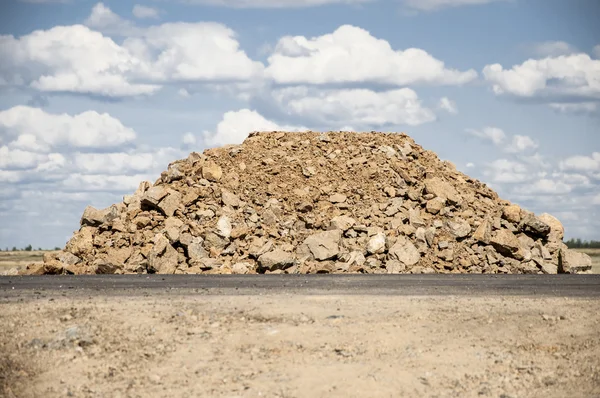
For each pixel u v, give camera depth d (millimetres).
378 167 30781
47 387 9992
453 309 13734
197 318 12539
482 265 26156
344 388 9820
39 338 11383
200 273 23984
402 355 10984
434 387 9961
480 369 10602
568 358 11109
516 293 16641
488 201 30531
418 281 19656
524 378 10336
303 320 12516
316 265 24328
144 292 16109
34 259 78125
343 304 14078
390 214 27875
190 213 27391
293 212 27672
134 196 28859
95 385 10047
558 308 14070
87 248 25734
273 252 24375
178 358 10828
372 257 25516
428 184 29500
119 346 11234
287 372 10297
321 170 30484
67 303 13875
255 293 15914
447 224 27547
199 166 30031
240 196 28391
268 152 31875
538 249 28016
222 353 11008
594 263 54844
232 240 26047
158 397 9672
